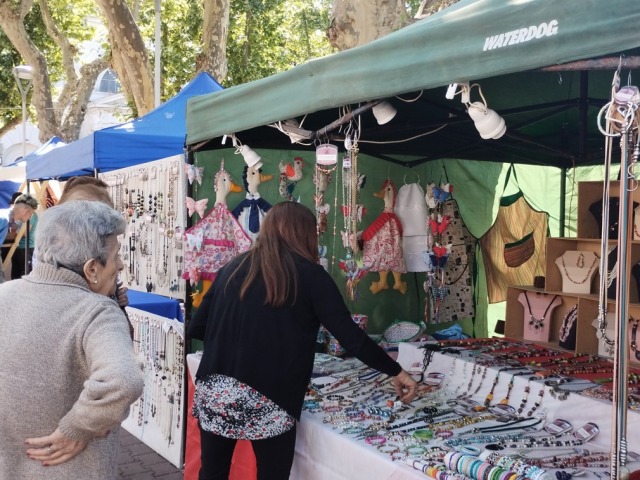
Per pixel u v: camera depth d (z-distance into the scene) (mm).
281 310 2266
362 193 4480
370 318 4609
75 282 1606
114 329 1534
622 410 1485
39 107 14148
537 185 5141
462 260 4789
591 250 3879
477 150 4438
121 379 1417
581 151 3854
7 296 1607
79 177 2504
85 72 14750
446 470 2012
